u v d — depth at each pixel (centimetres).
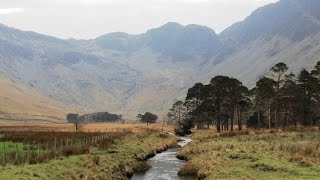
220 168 4178
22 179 3138
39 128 16488
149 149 6950
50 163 3947
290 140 6294
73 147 5322
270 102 11888
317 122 13138
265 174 3603
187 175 4584
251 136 7425
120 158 5094
